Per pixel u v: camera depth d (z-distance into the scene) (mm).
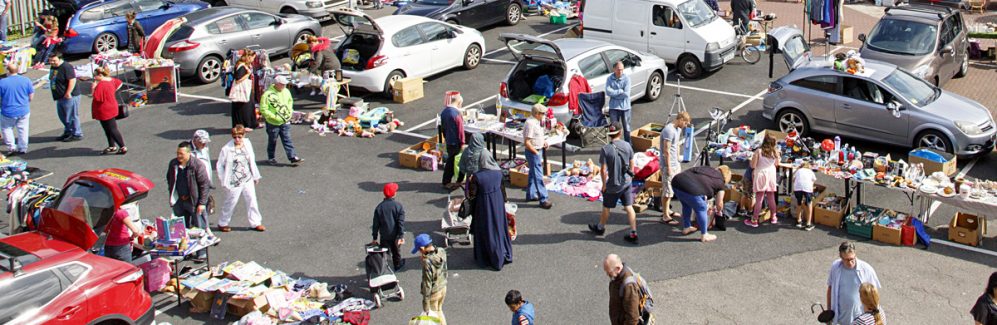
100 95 16172
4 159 14766
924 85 16031
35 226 12430
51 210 10641
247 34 22047
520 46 17234
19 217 12711
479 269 11930
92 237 10266
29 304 8984
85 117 19000
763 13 28000
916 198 13852
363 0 29359
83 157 16609
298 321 10586
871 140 15820
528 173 13953
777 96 16625
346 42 19891
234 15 21953
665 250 12352
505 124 15461
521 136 14844
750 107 18531
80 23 23312
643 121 17781
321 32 24328
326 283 11492
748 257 12094
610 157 12133
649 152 15031
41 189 12969
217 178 15398
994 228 12766
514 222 12617
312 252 12562
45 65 23016
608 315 10734
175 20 20516
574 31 23406
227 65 18797
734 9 23031
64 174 15758
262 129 17953
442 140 15953
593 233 12891
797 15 27688
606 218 12672
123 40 24125
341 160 16172
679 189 12383
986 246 12195
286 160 16219
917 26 19141
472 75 21438
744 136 15328
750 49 21859
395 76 19609
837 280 9367
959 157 15086
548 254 12289
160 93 19859
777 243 12484
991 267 11641
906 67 18422
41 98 20422
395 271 11867
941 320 10469
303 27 23562
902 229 12227
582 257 12172
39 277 9203
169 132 17938
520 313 9102
